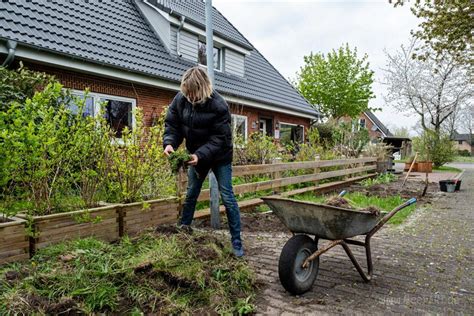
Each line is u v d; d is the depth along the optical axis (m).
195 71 3.56
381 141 18.39
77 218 3.62
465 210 7.48
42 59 7.72
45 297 2.50
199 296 2.75
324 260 4.03
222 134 3.68
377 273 3.64
